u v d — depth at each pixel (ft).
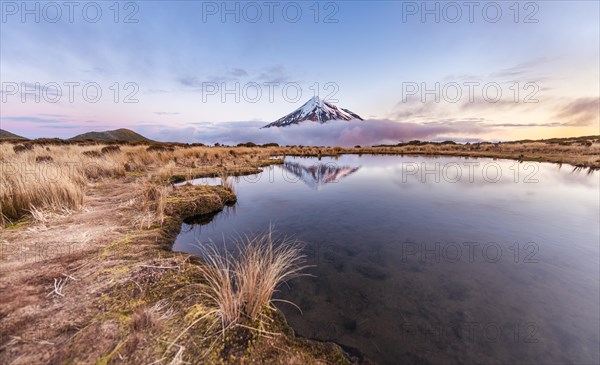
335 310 10.97
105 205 22.15
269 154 96.99
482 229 20.16
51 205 19.61
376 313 10.77
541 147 106.01
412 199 29.71
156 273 11.71
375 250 16.67
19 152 44.62
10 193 18.98
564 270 14.14
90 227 16.97
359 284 12.87
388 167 61.05
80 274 11.27
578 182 39.81
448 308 11.11
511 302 11.44
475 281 13.12
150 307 9.32
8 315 8.39
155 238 16.24
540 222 21.75
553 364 8.38
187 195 26.09
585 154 77.36
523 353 8.77
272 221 22.41
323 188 36.29
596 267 14.37
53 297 9.58
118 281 10.85
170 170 40.22
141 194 25.00
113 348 7.39
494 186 37.40
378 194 32.48
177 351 7.46
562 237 18.57
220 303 9.21
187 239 18.24
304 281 13.16
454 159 80.48
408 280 13.21
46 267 11.68
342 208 26.30
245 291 9.64
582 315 10.60
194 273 12.16
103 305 9.30
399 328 9.93
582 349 8.93
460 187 36.76
